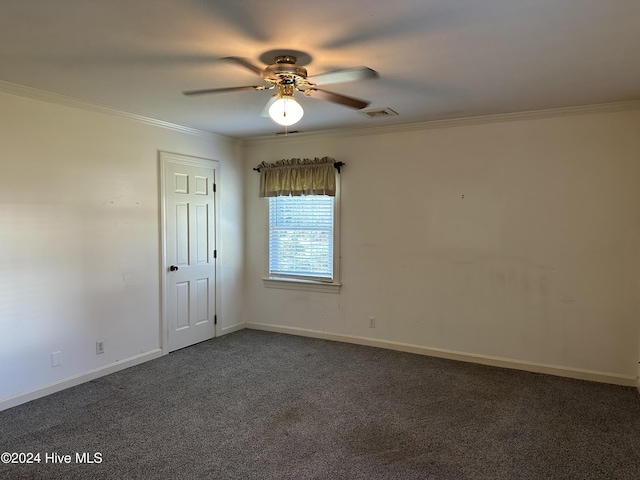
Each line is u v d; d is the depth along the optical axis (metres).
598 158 3.64
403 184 4.45
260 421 2.94
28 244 3.22
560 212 3.79
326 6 1.88
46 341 3.35
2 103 3.05
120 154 3.88
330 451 2.56
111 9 1.91
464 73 2.76
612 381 3.64
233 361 4.18
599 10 1.92
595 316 3.70
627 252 3.58
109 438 2.70
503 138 3.98
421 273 4.40
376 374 3.84
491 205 4.06
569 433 2.78
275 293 5.27
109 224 3.80
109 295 3.82
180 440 2.68
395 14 1.95
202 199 4.78
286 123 2.62
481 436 2.74
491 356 4.11
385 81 2.94
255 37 2.21
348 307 4.80
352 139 4.68
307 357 4.30
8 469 2.36
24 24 2.07
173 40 2.25
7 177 3.09
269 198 5.25
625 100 3.42
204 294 4.85
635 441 2.67
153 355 4.24
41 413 3.04
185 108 3.69
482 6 1.88
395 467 2.40
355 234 4.71
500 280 4.05
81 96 3.34
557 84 3.00
